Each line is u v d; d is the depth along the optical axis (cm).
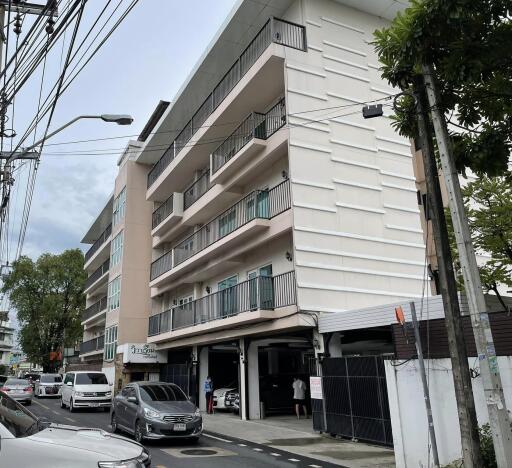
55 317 5150
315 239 1608
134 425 1287
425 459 883
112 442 515
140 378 2767
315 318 1520
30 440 452
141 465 491
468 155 834
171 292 2853
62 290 5312
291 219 1595
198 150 2317
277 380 1991
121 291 3002
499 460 661
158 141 2917
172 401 1325
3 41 942
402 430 925
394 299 1717
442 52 779
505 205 1381
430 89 792
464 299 1096
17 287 5122
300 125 1678
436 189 793
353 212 1709
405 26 760
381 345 1905
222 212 2233
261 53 1820
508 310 824
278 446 1224
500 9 706
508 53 732
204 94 2428
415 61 781
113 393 2795
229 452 1145
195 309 2173
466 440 713
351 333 1552
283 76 1778
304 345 2153
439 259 776
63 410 2375
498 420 668
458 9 686
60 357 5400
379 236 1744
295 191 1612
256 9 1905
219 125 2097
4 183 1295
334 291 1593
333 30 1866
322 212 1648
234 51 2125
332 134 1742
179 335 2258
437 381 891
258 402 1869
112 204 3962
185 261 2300
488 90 802
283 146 1695
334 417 1326
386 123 1884
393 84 867
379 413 1173
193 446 1240
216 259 2078
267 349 2223
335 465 979
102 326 4484
